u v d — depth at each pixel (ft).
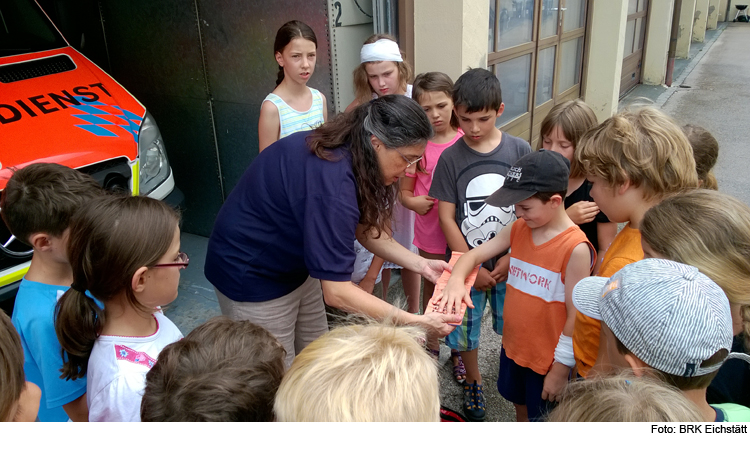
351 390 2.96
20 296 5.17
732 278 3.79
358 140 5.35
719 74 39.01
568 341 5.65
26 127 8.38
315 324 7.51
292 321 6.81
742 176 18.74
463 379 8.69
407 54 12.04
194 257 12.68
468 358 7.88
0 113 8.39
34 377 5.16
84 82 9.99
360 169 5.39
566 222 5.91
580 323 5.10
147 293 4.41
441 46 11.71
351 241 5.49
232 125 12.55
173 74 12.82
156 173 10.09
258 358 3.49
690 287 3.27
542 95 19.34
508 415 8.19
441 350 9.58
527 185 5.61
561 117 7.30
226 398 3.16
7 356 3.16
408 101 5.31
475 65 12.42
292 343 6.91
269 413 3.39
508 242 6.60
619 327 3.45
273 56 11.30
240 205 6.13
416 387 3.03
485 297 7.88
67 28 13.51
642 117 5.02
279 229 5.92
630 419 2.96
